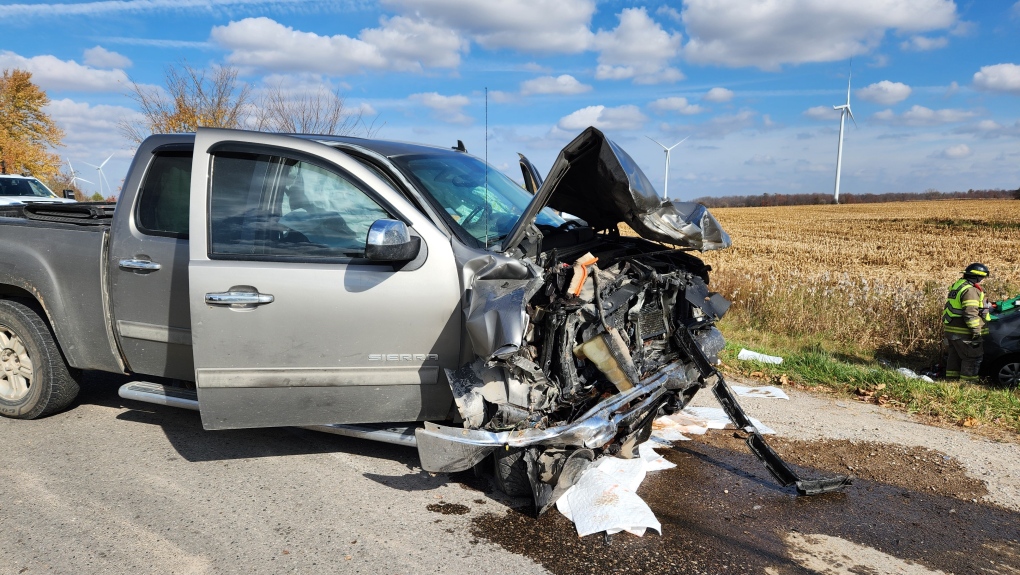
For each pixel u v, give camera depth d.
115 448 4.17
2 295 4.64
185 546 3.05
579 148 3.54
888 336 9.14
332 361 3.56
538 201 3.56
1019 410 5.60
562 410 3.52
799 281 11.04
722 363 7.01
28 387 4.62
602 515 3.34
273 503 3.51
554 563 3.02
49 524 3.21
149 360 4.09
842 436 4.93
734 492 3.88
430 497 3.64
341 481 3.80
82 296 4.21
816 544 3.30
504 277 3.48
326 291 3.50
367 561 2.98
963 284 7.52
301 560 2.97
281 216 3.67
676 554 3.13
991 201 75.38
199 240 3.55
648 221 3.74
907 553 3.26
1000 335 7.40
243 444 4.30
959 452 4.66
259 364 3.53
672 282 4.01
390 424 4.01
